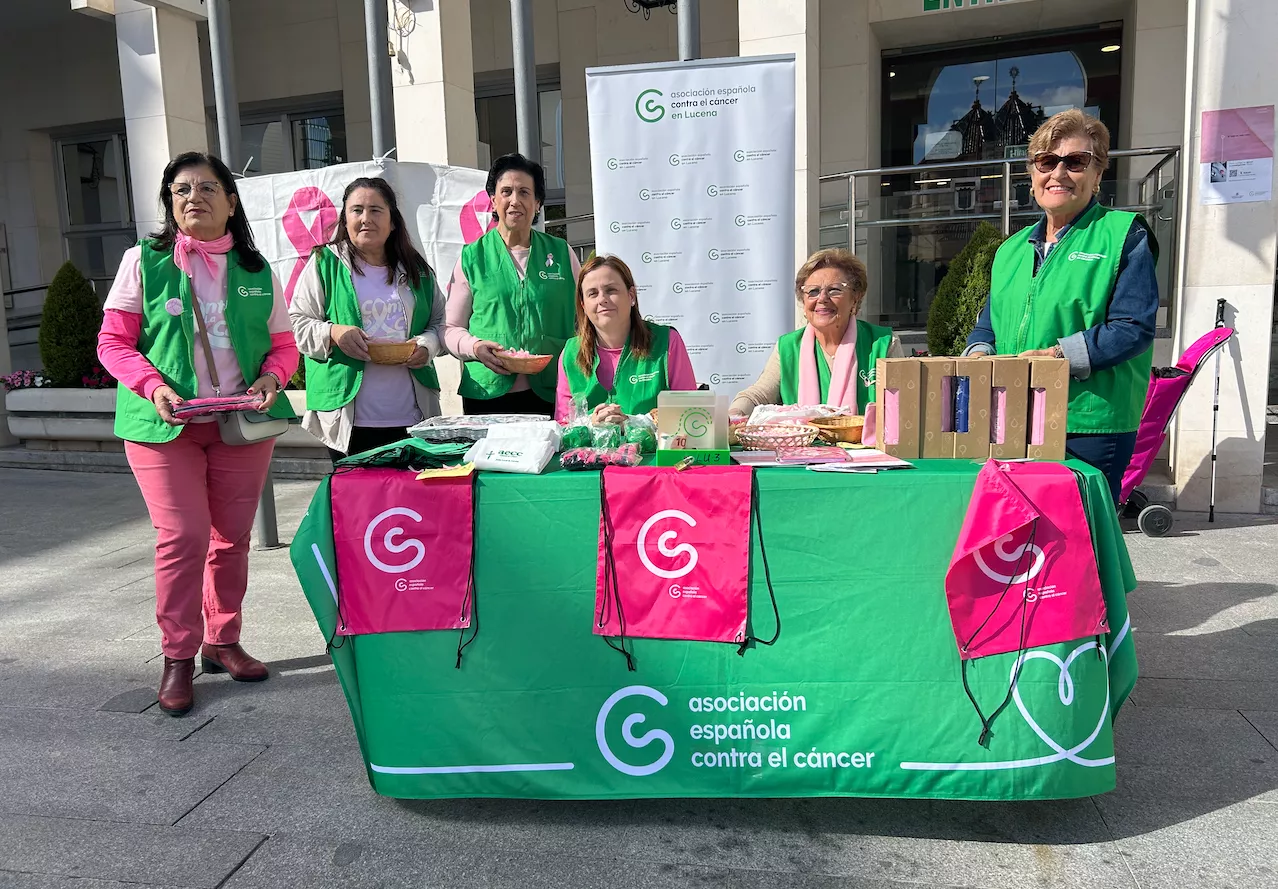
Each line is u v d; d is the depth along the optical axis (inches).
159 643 152.3
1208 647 135.4
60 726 120.0
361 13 403.9
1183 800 94.8
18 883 85.7
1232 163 201.5
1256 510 211.6
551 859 88.0
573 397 119.0
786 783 92.1
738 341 163.6
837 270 123.2
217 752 111.8
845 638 90.0
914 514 88.1
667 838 91.0
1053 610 87.0
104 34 462.3
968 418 95.3
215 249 122.7
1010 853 86.7
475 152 249.1
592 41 373.7
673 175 159.6
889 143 375.9
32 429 327.9
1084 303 106.1
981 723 88.7
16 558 209.2
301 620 161.6
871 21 335.9
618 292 123.7
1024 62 356.2
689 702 92.4
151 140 281.6
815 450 99.7
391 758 95.6
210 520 126.1
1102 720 88.6
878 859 86.4
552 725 94.1
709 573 90.7
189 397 120.4
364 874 86.2
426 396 146.1
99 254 503.5
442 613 93.7
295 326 138.8
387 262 143.6
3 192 495.5
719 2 355.3
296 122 439.2
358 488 93.5
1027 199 277.1
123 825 95.3
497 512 93.0
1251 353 206.7
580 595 92.8
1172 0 305.3
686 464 93.9
